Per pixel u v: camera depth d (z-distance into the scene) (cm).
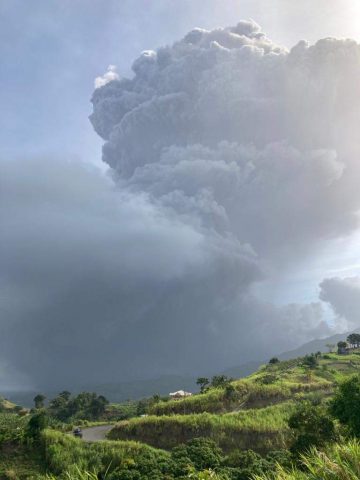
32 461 5612
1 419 9006
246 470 3694
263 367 14175
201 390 11812
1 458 5622
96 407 13200
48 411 13888
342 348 15212
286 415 6688
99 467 5069
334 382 9756
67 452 5556
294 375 10750
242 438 6325
